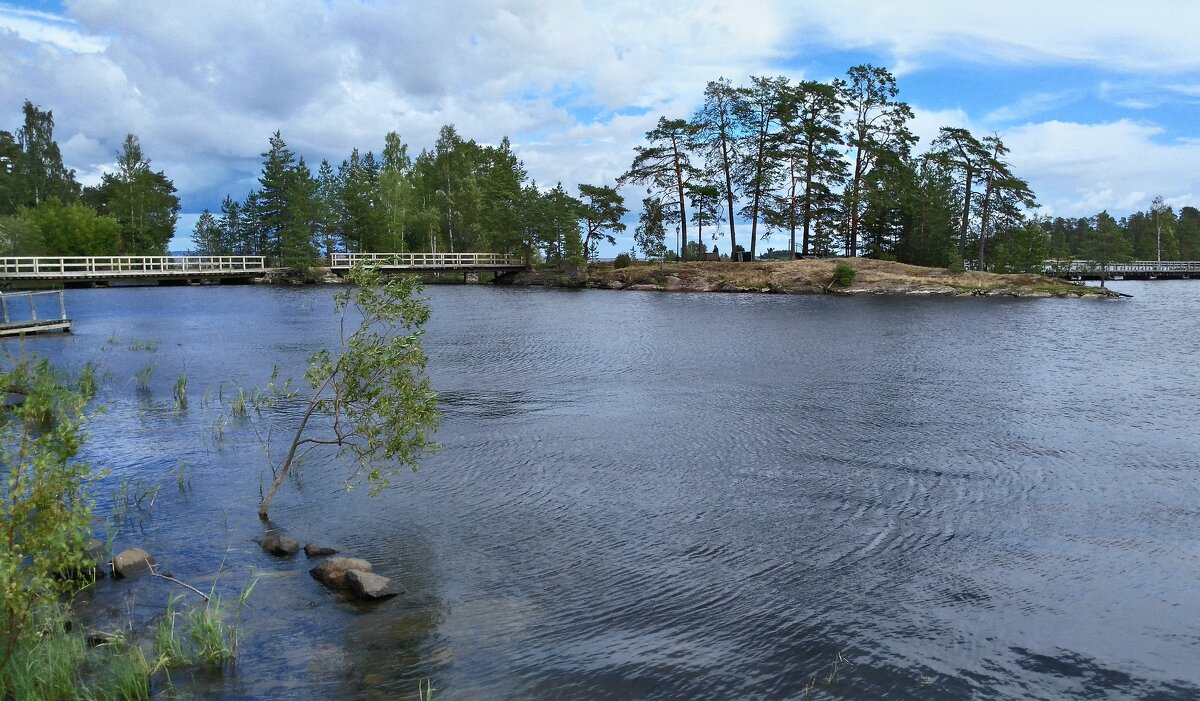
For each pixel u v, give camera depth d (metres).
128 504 10.38
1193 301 51.12
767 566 8.46
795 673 6.21
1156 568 8.38
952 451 13.28
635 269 65.50
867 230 76.19
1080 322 36.06
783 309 43.59
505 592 7.75
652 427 15.04
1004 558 8.67
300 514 10.05
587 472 12.05
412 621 7.06
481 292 59.06
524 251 77.50
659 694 5.89
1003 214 70.00
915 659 6.45
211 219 101.25
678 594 7.74
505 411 16.48
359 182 84.06
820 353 25.53
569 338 29.56
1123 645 6.70
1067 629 6.99
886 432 14.64
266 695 5.76
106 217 82.25
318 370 9.95
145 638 6.57
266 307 42.81
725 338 29.64
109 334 30.28
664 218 72.69
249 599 7.46
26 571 5.98
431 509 10.32
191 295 52.59
